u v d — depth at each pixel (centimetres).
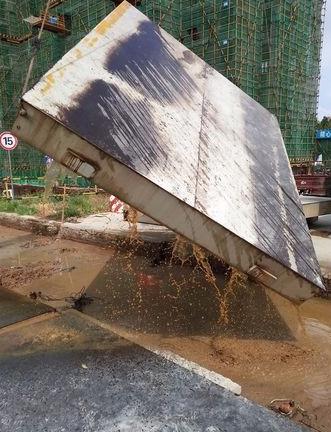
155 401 213
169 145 350
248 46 2039
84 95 326
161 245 725
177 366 250
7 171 2562
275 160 488
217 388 227
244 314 489
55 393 220
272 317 482
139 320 476
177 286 587
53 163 412
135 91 371
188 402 213
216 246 332
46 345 275
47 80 315
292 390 331
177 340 423
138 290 576
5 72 2548
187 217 322
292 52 2262
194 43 2064
